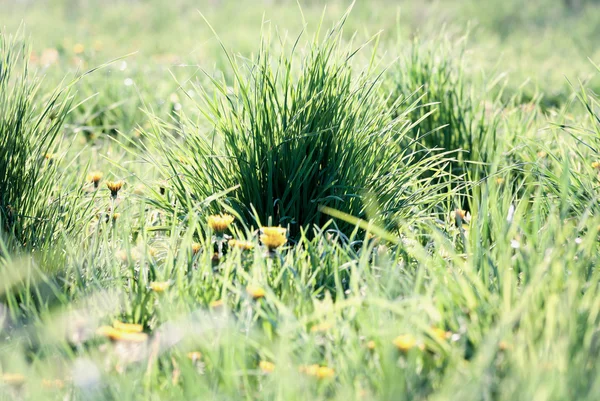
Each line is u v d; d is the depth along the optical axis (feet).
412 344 5.45
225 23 25.86
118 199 7.09
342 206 6.97
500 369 5.56
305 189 6.96
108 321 6.07
